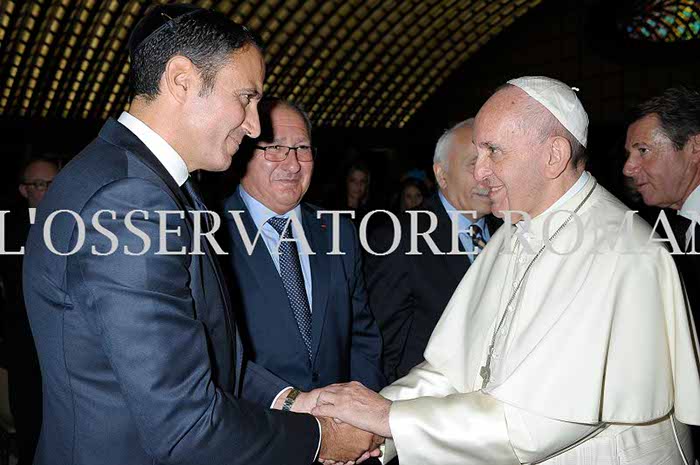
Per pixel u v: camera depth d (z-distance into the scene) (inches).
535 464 69.6
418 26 480.1
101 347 55.1
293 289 88.1
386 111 554.3
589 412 62.7
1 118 387.5
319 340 87.9
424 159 559.5
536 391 64.4
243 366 78.9
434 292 102.0
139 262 53.2
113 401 55.5
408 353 102.3
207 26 58.9
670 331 66.9
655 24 454.9
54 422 57.7
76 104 407.5
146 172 56.7
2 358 124.2
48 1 332.8
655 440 69.1
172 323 54.0
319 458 70.8
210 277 61.6
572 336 64.8
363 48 481.7
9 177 393.7
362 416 72.4
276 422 63.2
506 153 68.7
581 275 67.2
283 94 497.0
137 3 348.5
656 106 98.0
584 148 70.1
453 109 552.7
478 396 70.1
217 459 57.7
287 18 425.7
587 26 474.3
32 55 363.3
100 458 55.8
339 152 540.7
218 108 59.4
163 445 54.7
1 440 131.0
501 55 525.7
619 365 64.2
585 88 486.6
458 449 68.0
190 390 54.9
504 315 73.7
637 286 65.1
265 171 87.9
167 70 58.4
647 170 98.8
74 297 54.2
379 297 103.0
